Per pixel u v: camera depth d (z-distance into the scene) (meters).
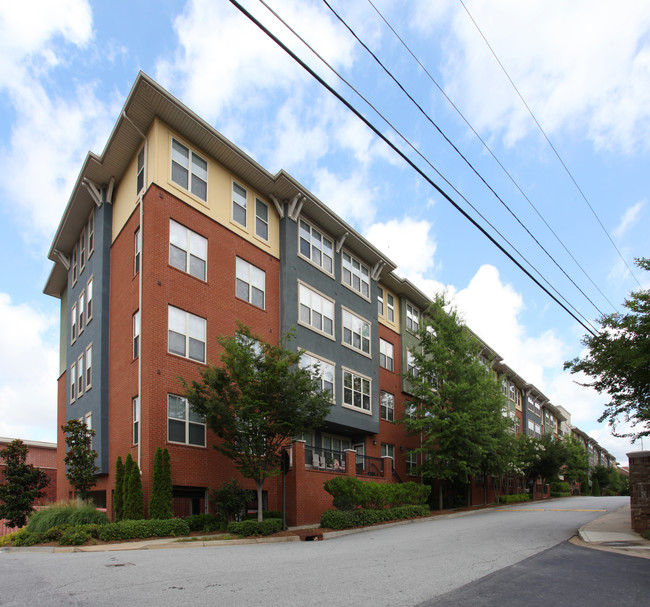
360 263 29.03
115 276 21.11
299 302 23.61
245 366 16.11
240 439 16.12
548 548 12.41
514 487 46.28
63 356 29.83
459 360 28.39
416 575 8.77
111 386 20.12
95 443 20.06
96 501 20.53
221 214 21.06
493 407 29.30
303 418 16.47
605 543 13.24
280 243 23.69
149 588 7.44
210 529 16.14
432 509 29.36
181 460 17.42
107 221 22.08
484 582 8.20
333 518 17.78
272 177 22.75
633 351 14.23
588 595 7.38
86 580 8.01
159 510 15.73
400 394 31.89
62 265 28.25
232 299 20.78
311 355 23.66
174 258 18.84
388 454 29.72
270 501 20.22
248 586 7.64
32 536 14.24
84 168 21.36
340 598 7.00
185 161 19.98
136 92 18.14
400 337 32.94
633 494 15.69
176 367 18.05
